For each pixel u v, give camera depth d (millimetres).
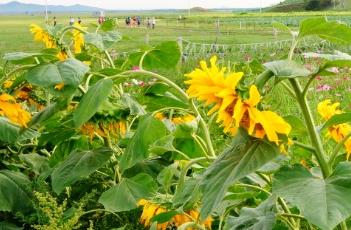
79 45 3723
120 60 3896
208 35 44656
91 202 3236
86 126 2932
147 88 3260
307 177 1685
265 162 1662
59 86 2631
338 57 1885
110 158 3100
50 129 3316
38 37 3744
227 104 1605
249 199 2693
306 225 2729
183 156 3043
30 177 3664
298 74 1747
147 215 2592
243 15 88875
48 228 2672
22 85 3348
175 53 3240
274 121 1619
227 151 1776
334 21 1914
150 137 2510
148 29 61812
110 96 3223
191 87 1680
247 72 2432
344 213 1533
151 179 2838
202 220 1632
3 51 29156
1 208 3010
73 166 2918
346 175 1651
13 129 3199
